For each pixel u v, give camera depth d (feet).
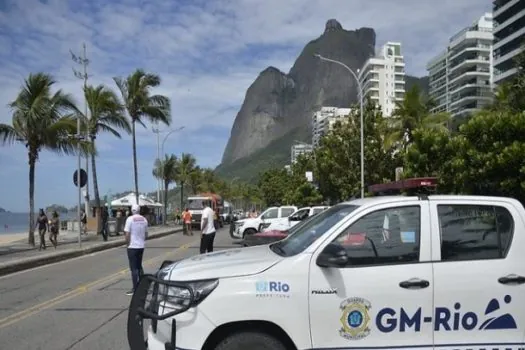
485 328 15.40
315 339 15.01
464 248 15.97
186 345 14.82
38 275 50.75
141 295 16.67
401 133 119.55
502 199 16.60
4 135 83.97
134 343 16.56
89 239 101.65
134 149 139.03
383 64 347.56
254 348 15.01
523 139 48.01
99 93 116.26
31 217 86.07
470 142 50.55
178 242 96.63
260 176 412.77
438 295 15.37
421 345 15.20
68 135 86.22
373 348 15.10
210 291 15.01
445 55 412.57
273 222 91.40
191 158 261.03
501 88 100.94
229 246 84.84
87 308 33.37
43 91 83.82
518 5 289.33
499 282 15.57
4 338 25.94
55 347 24.22
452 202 16.44
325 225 16.76
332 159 119.85
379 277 15.30
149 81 137.18
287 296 14.99
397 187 19.52
